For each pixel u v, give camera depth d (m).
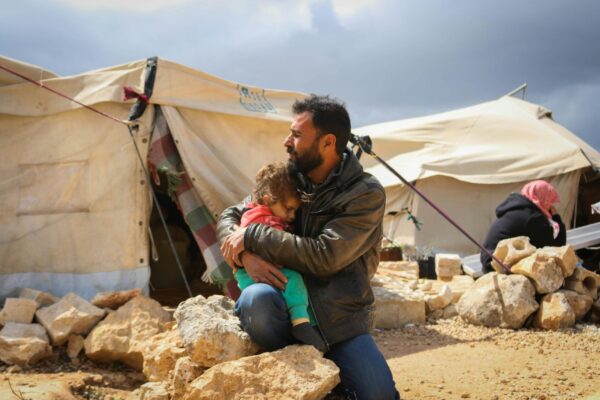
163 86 6.56
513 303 5.66
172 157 6.62
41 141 6.58
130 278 6.36
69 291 6.32
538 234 6.59
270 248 3.29
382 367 3.34
